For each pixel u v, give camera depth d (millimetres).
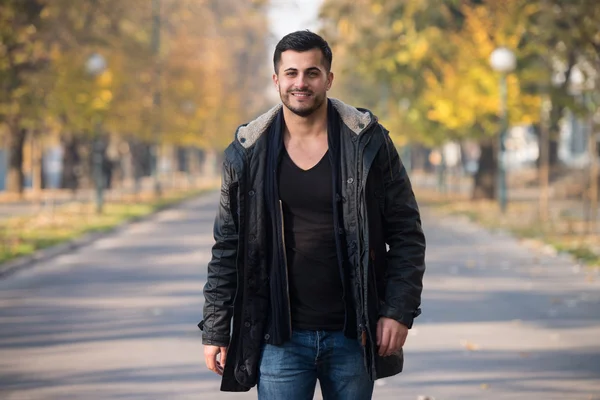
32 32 41219
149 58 58750
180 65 71000
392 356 6129
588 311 17656
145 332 15484
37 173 68750
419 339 14828
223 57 117000
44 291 20797
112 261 27312
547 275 23359
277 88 6027
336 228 5906
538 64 45656
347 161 5934
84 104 46406
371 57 50562
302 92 5867
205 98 82125
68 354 13742
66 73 46188
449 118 47344
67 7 44594
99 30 54094
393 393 11383
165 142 74438
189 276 23406
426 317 16984
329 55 5984
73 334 15391
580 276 23156
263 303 6078
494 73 45938
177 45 73312
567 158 91125
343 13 50031
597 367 12828
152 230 40062
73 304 18750
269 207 5988
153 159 69312
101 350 14008
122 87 57281
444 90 47562
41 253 28281
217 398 11141
